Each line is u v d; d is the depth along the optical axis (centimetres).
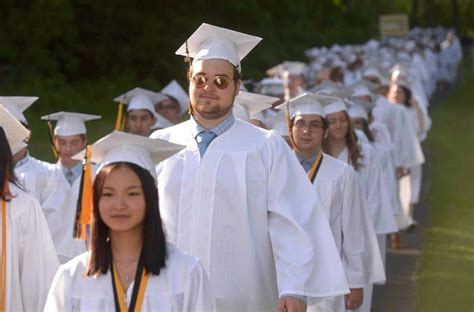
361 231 1444
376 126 2323
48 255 1105
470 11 11981
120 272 898
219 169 1102
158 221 903
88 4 5722
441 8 12125
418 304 1888
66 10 5547
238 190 1098
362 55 5656
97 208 903
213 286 1091
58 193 1476
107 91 5553
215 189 1098
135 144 944
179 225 1103
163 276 892
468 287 2014
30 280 1101
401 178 2706
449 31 10219
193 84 1124
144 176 906
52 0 5491
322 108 1452
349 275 1438
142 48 5819
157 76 5891
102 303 890
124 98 1988
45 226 1105
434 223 2770
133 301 884
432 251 2391
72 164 1638
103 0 5719
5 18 5500
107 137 934
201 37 1149
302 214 1100
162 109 2217
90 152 965
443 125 5238
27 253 1097
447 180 3525
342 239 1439
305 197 1111
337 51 6456
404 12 12050
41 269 1102
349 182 1430
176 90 2291
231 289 1094
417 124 3278
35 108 5122
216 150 1109
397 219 2438
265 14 6831
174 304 888
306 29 8081
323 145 1691
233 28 6538
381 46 7212
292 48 7381
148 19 5825
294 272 1070
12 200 1087
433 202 3105
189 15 6006
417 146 2681
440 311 1838
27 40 5516
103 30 5784
